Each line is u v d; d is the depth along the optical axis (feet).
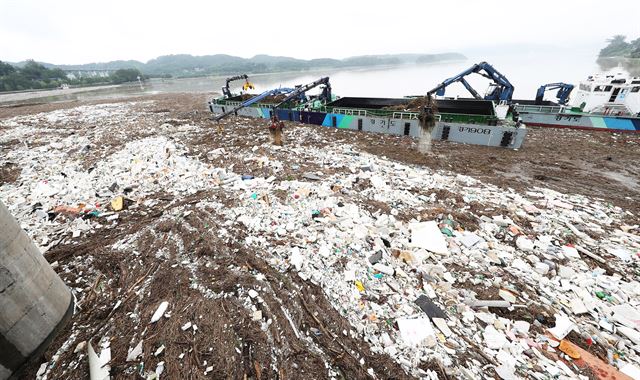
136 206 36.35
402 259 26.13
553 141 57.26
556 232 29.78
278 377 17.16
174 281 24.38
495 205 34.88
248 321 20.59
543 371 17.01
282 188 39.22
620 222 31.81
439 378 16.81
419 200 36.45
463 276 24.50
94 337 20.18
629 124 58.23
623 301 21.68
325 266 25.29
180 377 17.19
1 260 17.03
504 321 20.27
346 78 270.67
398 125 62.49
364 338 19.30
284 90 86.58
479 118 55.11
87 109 119.85
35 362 19.19
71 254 28.22
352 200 36.24
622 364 17.39
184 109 108.27
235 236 29.63
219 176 43.65
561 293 22.75
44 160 53.31
